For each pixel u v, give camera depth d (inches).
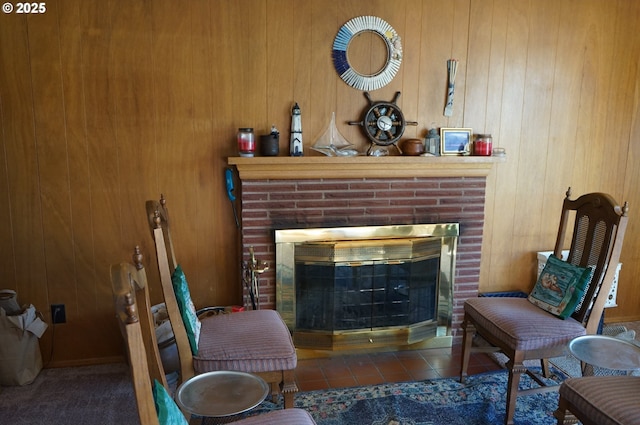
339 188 115.5
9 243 106.4
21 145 103.8
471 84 123.3
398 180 118.6
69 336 112.2
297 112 112.0
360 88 116.8
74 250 109.4
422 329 123.5
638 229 140.8
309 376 110.1
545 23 124.8
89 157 107.0
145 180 110.3
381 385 105.7
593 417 67.2
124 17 104.0
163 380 61.3
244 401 62.7
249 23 109.7
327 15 113.0
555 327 89.7
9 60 100.6
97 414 94.5
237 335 84.0
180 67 108.0
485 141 120.4
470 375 110.3
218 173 113.3
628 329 138.7
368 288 118.0
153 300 114.5
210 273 116.8
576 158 133.2
